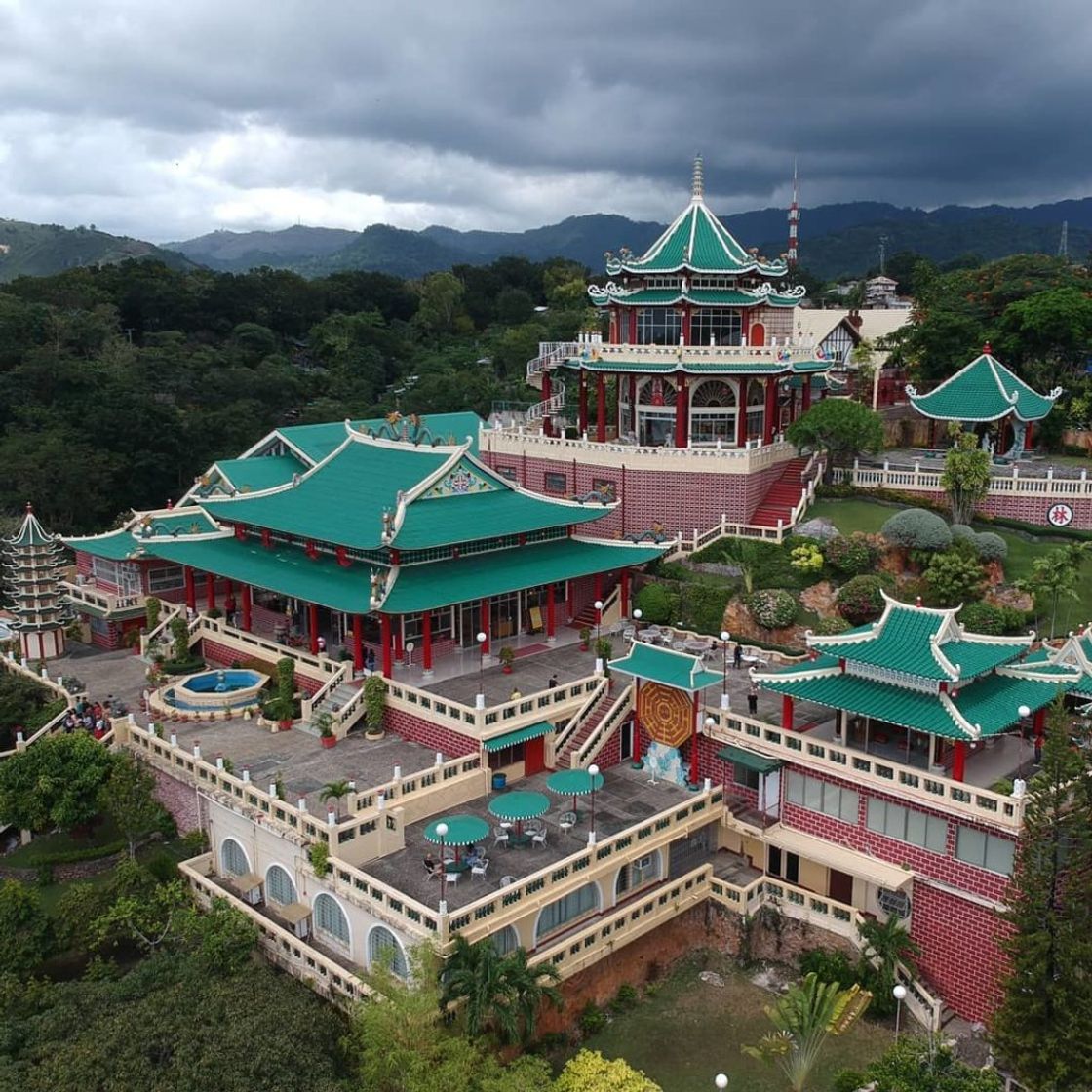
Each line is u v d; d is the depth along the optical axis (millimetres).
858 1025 41156
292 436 82688
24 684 62938
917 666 41719
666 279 78188
